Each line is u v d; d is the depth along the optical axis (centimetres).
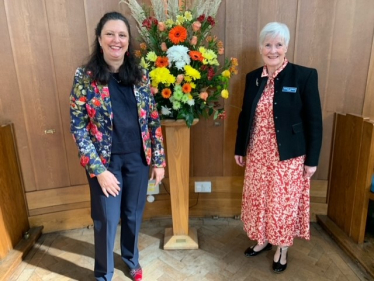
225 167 226
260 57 203
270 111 155
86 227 225
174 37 153
